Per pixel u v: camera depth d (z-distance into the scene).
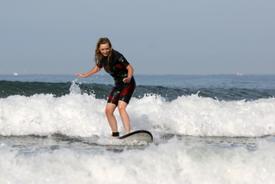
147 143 27.70
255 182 20.80
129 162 20.38
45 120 31.12
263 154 21.88
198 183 20.27
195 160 21.09
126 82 27.55
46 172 19.28
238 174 20.92
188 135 31.91
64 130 30.77
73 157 20.23
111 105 28.02
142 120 32.94
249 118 34.88
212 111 35.34
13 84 54.03
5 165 19.25
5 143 26.86
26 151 24.06
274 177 21.00
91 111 32.41
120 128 31.08
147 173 20.08
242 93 61.34
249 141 30.38
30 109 31.59
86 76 28.41
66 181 19.09
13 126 30.45
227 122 33.88
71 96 34.72
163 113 33.91
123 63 27.89
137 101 36.50
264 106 37.97
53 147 25.84
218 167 20.98
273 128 34.38
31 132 30.36
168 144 22.23
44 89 53.50
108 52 27.66
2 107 31.48
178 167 20.69
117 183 19.55
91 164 19.98
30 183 18.67
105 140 27.50
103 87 56.69
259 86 125.44
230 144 28.78
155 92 58.34
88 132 30.75
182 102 36.66
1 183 18.38
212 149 21.81
